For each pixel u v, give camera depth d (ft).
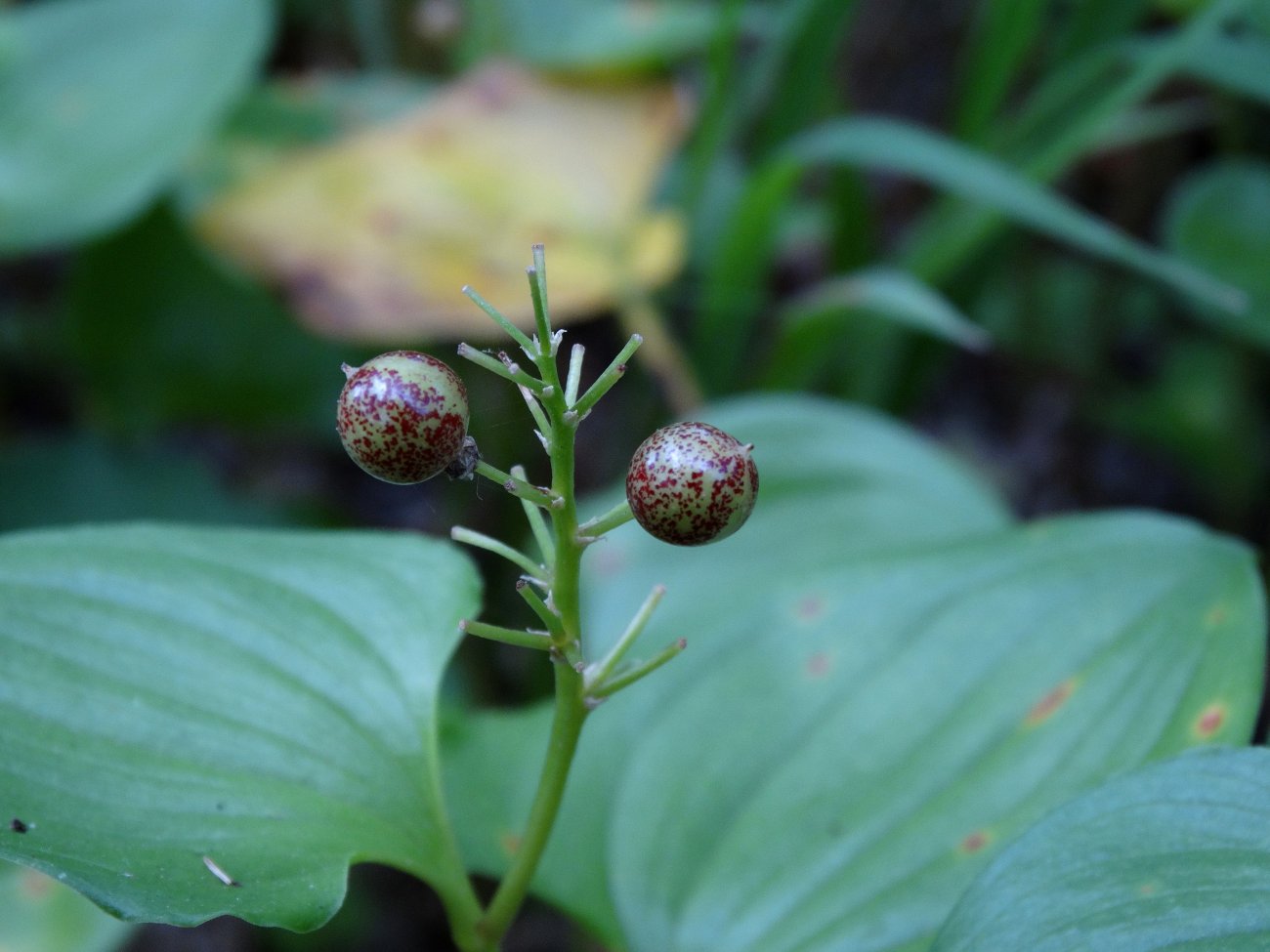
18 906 0.33
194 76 0.60
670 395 0.56
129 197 0.56
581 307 0.56
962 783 0.33
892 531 0.46
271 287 0.56
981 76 0.59
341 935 0.54
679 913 0.33
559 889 0.34
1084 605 0.35
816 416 0.49
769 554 0.45
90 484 0.63
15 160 0.58
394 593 0.33
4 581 0.31
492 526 0.64
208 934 0.53
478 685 0.61
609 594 0.44
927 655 0.35
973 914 0.25
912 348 0.61
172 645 0.31
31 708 0.29
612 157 0.62
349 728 0.31
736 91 0.62
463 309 0.55
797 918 0.32
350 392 0.26
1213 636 0.33
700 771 0.35
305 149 0.65
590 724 0.37
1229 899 0.24
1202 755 0.26
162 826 0.28
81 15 0.63
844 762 0.34
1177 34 0.52
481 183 0.61
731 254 0.59
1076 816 0.26
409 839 0.30
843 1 0.59
